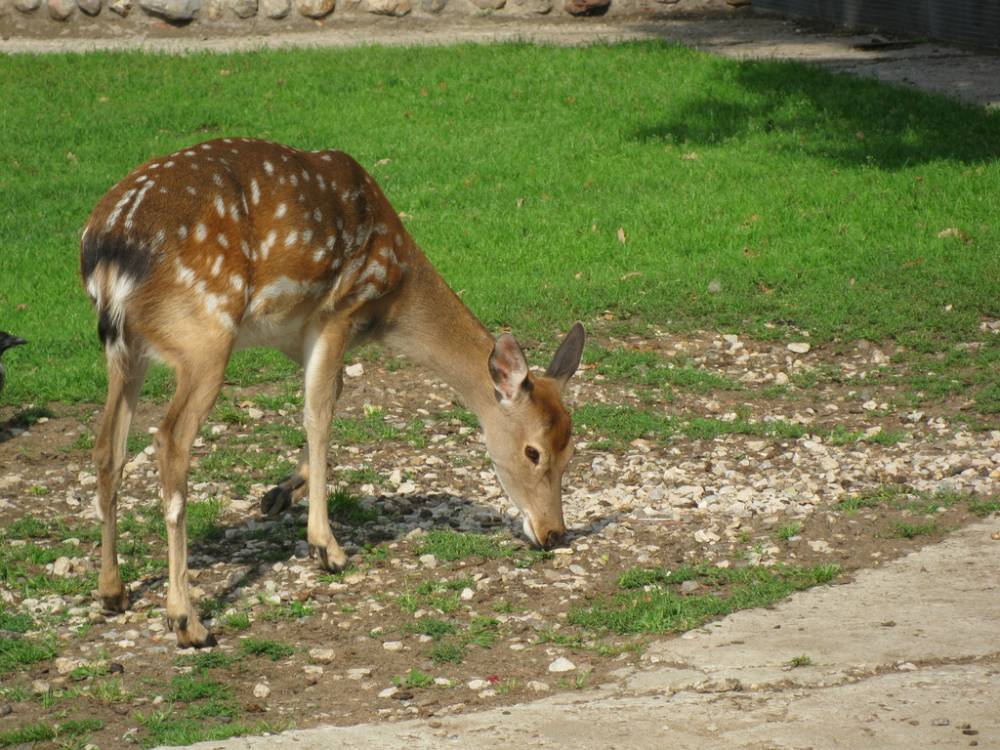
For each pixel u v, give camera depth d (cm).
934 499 1147
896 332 1566
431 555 1052
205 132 2323
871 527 1093
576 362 1061
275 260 948
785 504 1153
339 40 3027
